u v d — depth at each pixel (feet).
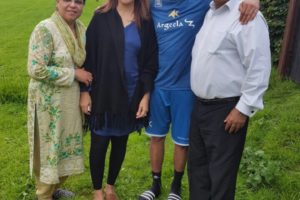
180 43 11.05
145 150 15.97
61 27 10.71
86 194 13.37
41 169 11.46
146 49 11.16
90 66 11.25
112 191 12.59
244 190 13.03
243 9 9.05
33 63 10.57
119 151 12.10
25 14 47.62
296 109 18.24
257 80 9.14
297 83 21.33
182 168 12.35
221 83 9.61
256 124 17.06
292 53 21.77
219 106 9.86
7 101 20.72
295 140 15.66
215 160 10.14
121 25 10.86
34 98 11.07
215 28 9.49
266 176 13.23
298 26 21.22
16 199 13.05
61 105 11.03
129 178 13.99
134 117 11.39
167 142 16.34
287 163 14.32
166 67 11.28
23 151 15.96
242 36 9.09
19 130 17.88
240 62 9.42
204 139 10.37
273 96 20.25
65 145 11.43
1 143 16.67
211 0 10.84
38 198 12.45
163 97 11.56
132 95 11.21
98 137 11.54
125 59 10.91
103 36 10.88
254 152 14.55
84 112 11.39
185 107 11.54
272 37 24.14
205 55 9.66
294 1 21.03
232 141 9.93
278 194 12.71
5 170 14.55
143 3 10.94
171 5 10.89
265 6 24.36
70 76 10.77
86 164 14.93
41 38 10.48
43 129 11.18
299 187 12.88
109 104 11.12
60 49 10.71
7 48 33.14
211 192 10.50
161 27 11.09
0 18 46.03
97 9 11.14
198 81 9.95
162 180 13.80
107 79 10.98
